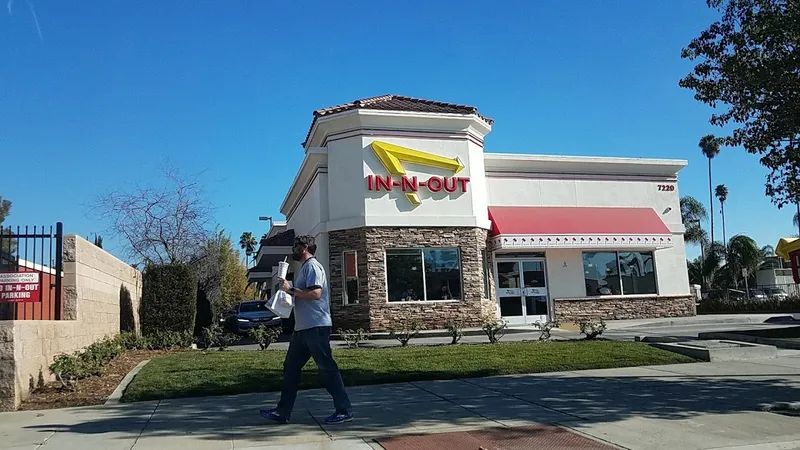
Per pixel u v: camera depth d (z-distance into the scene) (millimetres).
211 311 25875
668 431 6934
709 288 52281
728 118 11594
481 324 20094
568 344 14312
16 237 10805
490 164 23844
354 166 20719
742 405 8242
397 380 10438
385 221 20453
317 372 10859
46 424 7430
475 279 21031
